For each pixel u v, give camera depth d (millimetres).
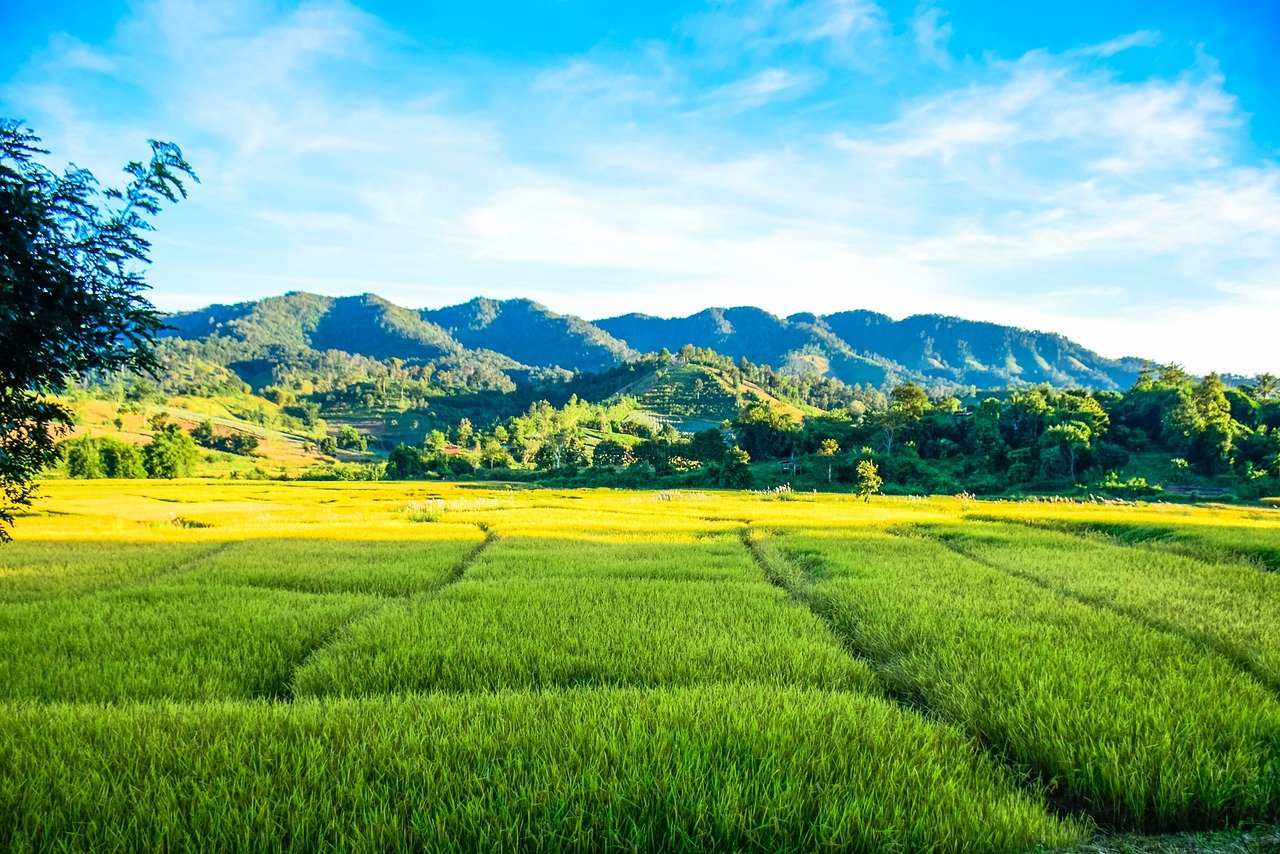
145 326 7094
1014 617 11094
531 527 29094
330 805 4727
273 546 22156
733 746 5789
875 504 52562
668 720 6324
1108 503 53594
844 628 11219
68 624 10695
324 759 5484
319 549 21312
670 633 10164
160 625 10703
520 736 5961
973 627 10242
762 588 14211
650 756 5602
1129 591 13438
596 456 128750
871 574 15812
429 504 44500
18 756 5496
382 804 4773
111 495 59031
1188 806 5145
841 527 29578
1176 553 19750
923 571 16203
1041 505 48938
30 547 22219
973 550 20531
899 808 4840
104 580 15398
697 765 5340
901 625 10602
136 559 18906
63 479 87312
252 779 5141
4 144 6012
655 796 4949
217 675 8297
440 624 10695
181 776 5305
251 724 6227
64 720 6336
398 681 8062
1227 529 22719
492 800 4840
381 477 125500
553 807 4816
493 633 10117
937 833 4695
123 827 4621
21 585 14875
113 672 8320
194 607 12055
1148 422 102562
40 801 4832
